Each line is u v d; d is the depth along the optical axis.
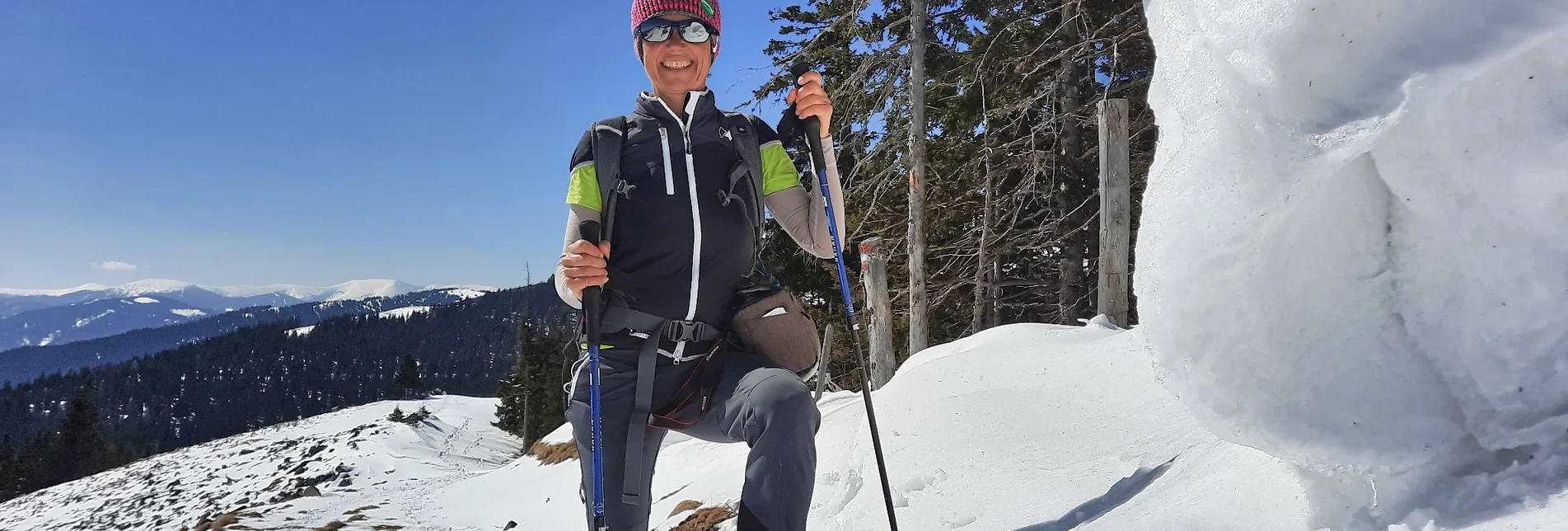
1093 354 3.51
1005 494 2.32
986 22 10.62
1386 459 1.01
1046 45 10.67
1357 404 1.02
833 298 12.71
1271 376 1.05
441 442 43.06
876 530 2.50
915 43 9.18
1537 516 0.85
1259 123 0.98
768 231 12.09
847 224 10.75
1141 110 10.12
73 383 127.75
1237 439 1.11
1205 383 1.10
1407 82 0.86
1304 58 0.94
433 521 9.45
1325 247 1.02
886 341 7.29
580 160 2.12
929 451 2.95
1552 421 0.92
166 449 100.12
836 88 9.64
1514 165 0.89
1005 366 3.71
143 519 33.28
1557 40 0.83
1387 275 1.01
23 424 109.44
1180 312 1.11
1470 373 0.96
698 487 5.48
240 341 152.75
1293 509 1.26
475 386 118.19
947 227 12.15
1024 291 13.26
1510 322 0.93
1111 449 2.41
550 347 40.84
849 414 4.43
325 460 37.06
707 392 2.03
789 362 2.10
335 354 152.75
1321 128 0.92
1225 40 1.04
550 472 11.84
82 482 46.62
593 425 1.92
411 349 159.50
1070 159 10.59
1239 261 1.03
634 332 2.05
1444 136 0.92
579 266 1.92
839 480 3.24
